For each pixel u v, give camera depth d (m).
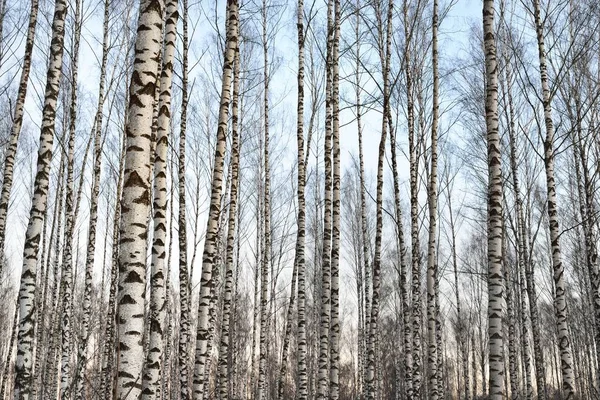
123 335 4.00
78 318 25.86
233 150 11.48
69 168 13.27
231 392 21.38
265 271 16.17
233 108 11.41
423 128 13.45
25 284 7.31
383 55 13.21
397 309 29.98
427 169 13.73
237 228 22.30
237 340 25.23
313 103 15.22
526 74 10.30
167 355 18.33
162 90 7.01
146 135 4.33
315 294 26.44
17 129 10.09
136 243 4.16
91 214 13.75
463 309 37.56
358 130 15.21
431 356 11.22
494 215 7.07
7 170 9.95
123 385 3.93
